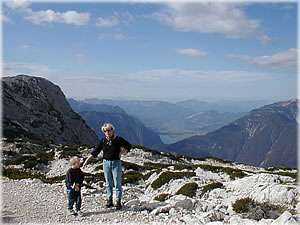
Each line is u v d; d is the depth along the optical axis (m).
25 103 89.38
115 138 12.30
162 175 22.98
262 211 12.39
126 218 11.11
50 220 10.29
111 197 12.57
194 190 18.33
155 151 49.41
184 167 31.88
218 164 50.94
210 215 11.70
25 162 37.66
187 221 10.91
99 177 25.27
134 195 18.70
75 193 11.52
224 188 17.41
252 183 16.16
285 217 9.62
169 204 13.01
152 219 11.20
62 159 37.88
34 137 78.12
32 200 12.68
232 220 11.57
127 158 42.38
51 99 102.56
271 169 45.75
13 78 99.00
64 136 92.19
